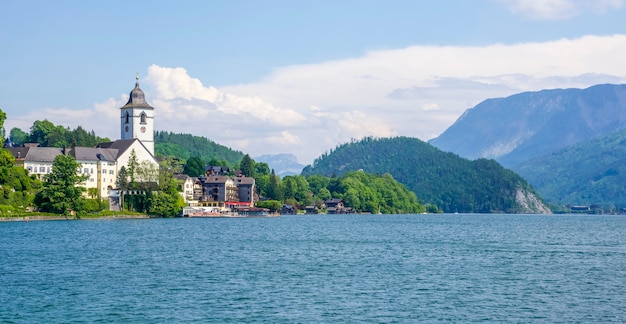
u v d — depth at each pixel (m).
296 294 89.44
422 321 75.25
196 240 171.50
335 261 126.00
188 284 96.38
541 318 77.19
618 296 90.38
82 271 108.25
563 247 166.25
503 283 100.31
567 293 92.19
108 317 76.00
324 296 88.31
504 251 152.00
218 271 109.75
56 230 197.88
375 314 78.25
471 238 198.25
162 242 162.75
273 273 108.12
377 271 111.94
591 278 106.38
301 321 74.75
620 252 152.62
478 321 75.50
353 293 90.62
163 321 74.38
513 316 78.00
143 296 87.31
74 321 74.19
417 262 126.12
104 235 181.75
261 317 76.44
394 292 91.62
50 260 122.06
